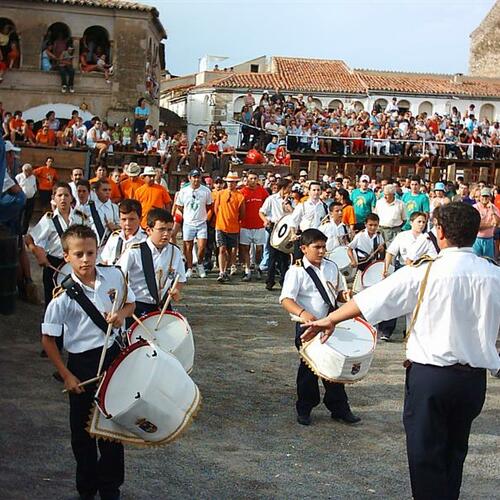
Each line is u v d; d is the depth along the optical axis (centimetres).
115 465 500
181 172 2439
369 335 680
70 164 2194
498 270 445
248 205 1513
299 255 1345
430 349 438
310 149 2905
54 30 2880
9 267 1030
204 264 1585
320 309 693
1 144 998
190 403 477
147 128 2550
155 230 736
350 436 707
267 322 1165
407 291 445
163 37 3250
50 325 495
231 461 629
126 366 471
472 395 438
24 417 686
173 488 566
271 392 823
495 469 652
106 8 2852
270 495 567
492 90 4309
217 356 955
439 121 3253
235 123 3044
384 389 857
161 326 652
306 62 4369
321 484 595
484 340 437
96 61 2902
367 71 4488
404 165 3002
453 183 2423
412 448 441
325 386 739
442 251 453
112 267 521
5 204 1038
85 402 500
